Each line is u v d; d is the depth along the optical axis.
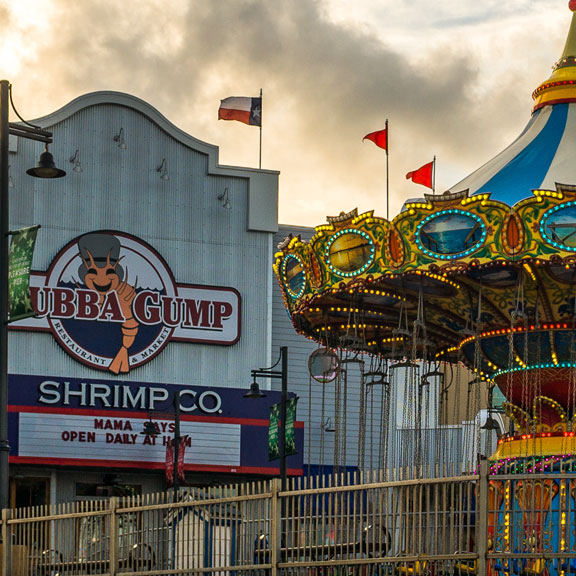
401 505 22.75
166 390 68.12
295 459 69.06
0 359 31.17
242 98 70.94
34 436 65.00
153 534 26.77
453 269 28.42
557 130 31.45
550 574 23.31
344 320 35.88
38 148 67.94
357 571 23.16
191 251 70.19
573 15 33.19
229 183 71.38
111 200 69.06
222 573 25.20
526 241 27.70
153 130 70.38
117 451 66.50
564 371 31.03
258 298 71.06
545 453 30.39
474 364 33.84
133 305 68.69
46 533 29.22
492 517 22.86
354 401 73.00
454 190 31.75
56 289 67.44
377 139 41.66
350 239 30.02
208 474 69.25
